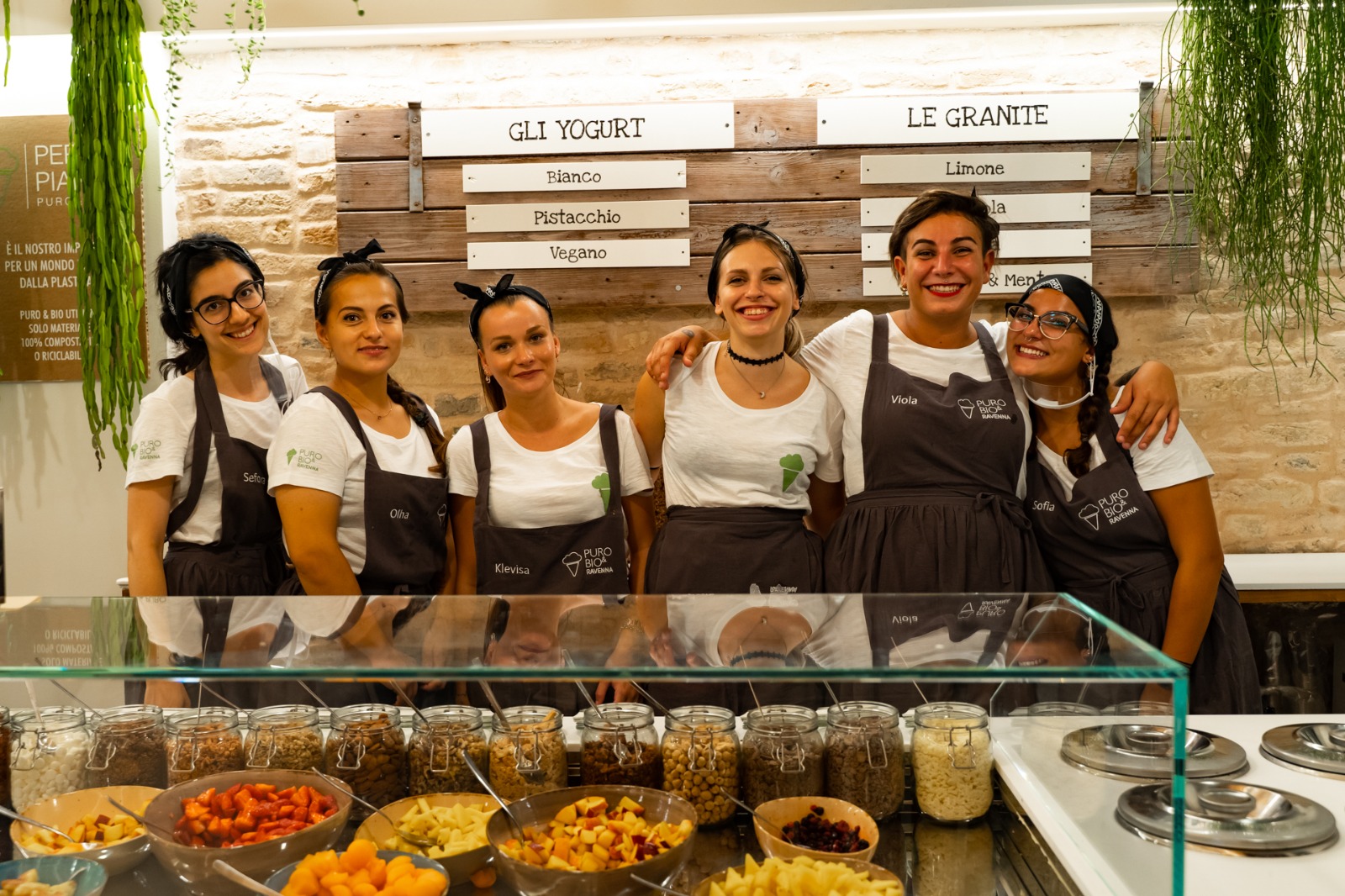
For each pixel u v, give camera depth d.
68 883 1.31
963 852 1.39
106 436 3.45
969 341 2.36
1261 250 2.99
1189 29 2.93
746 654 1.28
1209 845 1.32
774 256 2.27
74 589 3.47
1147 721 1.18
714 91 3.37
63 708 1.46
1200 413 3.39
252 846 1.31
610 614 1.50
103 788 1.43
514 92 3.39
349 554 2.23
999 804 1.46
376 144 3.33
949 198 2.25
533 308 2.34
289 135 3.40
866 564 2.22
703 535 2.28
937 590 2.16
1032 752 1.38
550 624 1.44
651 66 3.37
